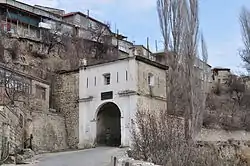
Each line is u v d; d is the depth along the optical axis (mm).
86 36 52344
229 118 44281
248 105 53250
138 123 14430
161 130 12734
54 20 49656
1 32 38844
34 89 30625
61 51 45594
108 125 33375
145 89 30625
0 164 16406
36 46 42625
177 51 33812
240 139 40438
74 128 33031
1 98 25172
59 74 35719
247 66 52844
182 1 34688
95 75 32812
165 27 34938
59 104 34719
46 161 19359
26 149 21922
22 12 46188
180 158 11180
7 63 32969
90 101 32531
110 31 57438
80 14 56312
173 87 32969
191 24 33875
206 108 44594
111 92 31188
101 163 17906
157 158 11305
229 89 58656
